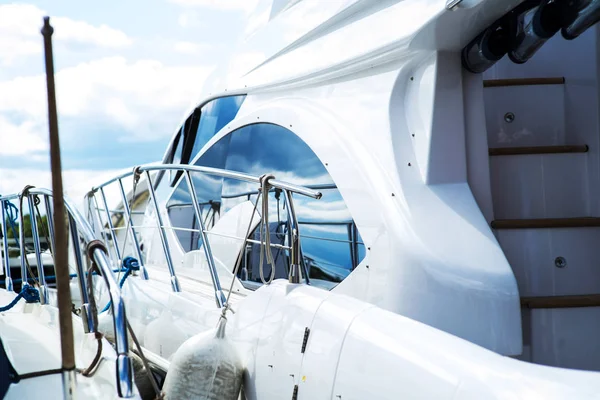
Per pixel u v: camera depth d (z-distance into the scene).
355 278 2.45
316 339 2.02
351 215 2.50
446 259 2.10
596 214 2.59
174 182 4.25
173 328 3.16
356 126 2.62
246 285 3.23
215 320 2.80
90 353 2.07
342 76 2.79
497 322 2.04
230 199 3.49
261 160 3.23
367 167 2.47
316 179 2.76
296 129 2.94
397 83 2.48
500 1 1.99
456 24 2.15
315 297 2.17
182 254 3.93
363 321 1.91
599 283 2.43
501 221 2.41
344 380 1.85
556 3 2.03
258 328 2.35
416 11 2.25
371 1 2.55
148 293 3.50
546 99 2.84
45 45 1.04
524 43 2.17
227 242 3.44
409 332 1.77
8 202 3.92
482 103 2.44
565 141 2.81
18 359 2.21
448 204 2.27
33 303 3.09
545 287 2.41
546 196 2.61
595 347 2.29
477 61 2.33
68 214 2.07
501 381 1.46
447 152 2.35
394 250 2.22
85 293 2.17
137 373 2.83
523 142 2.87
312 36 2.99
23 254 3.50
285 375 2.12
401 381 1.67
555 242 2.42
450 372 1.56
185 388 2.33
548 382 1.41
